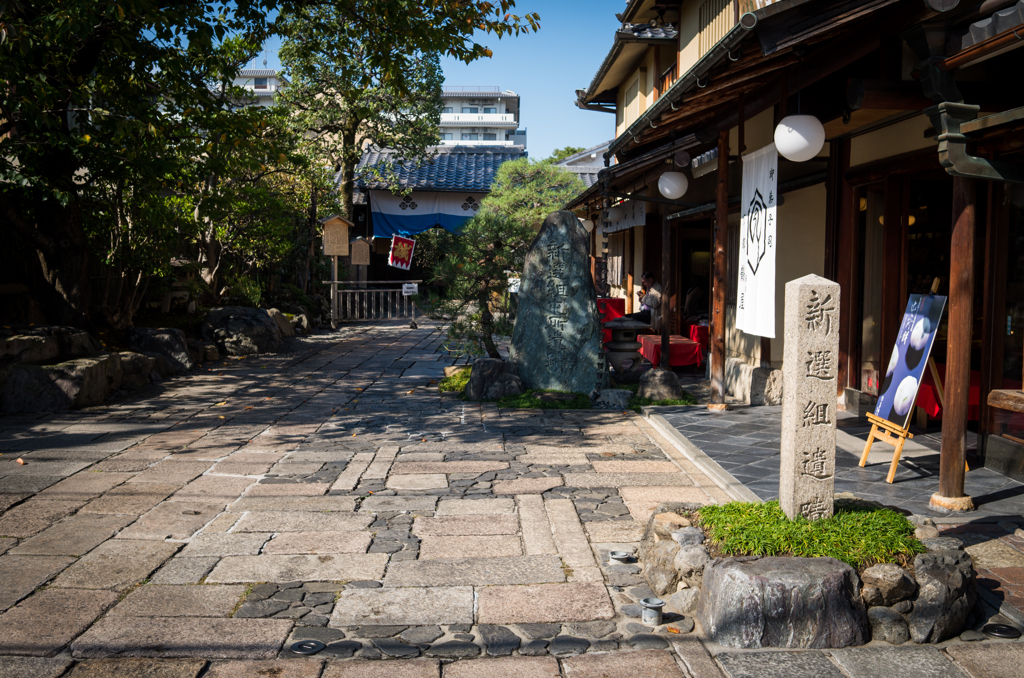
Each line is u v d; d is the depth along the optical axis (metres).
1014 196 5.86
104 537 4.81
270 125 13.45
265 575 4.25
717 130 8.48
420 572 4.30
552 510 5.36
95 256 12.42
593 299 9.95
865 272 8.23
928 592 3.59
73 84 9.41
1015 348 5.91
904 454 6.61
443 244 11.76
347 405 9.53
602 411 9.16
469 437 7.69
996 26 4.27
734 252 10.98
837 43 5.97
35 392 8.87
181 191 12.78
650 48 16.88
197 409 9.20
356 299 23.34
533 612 3.82
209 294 16.80
